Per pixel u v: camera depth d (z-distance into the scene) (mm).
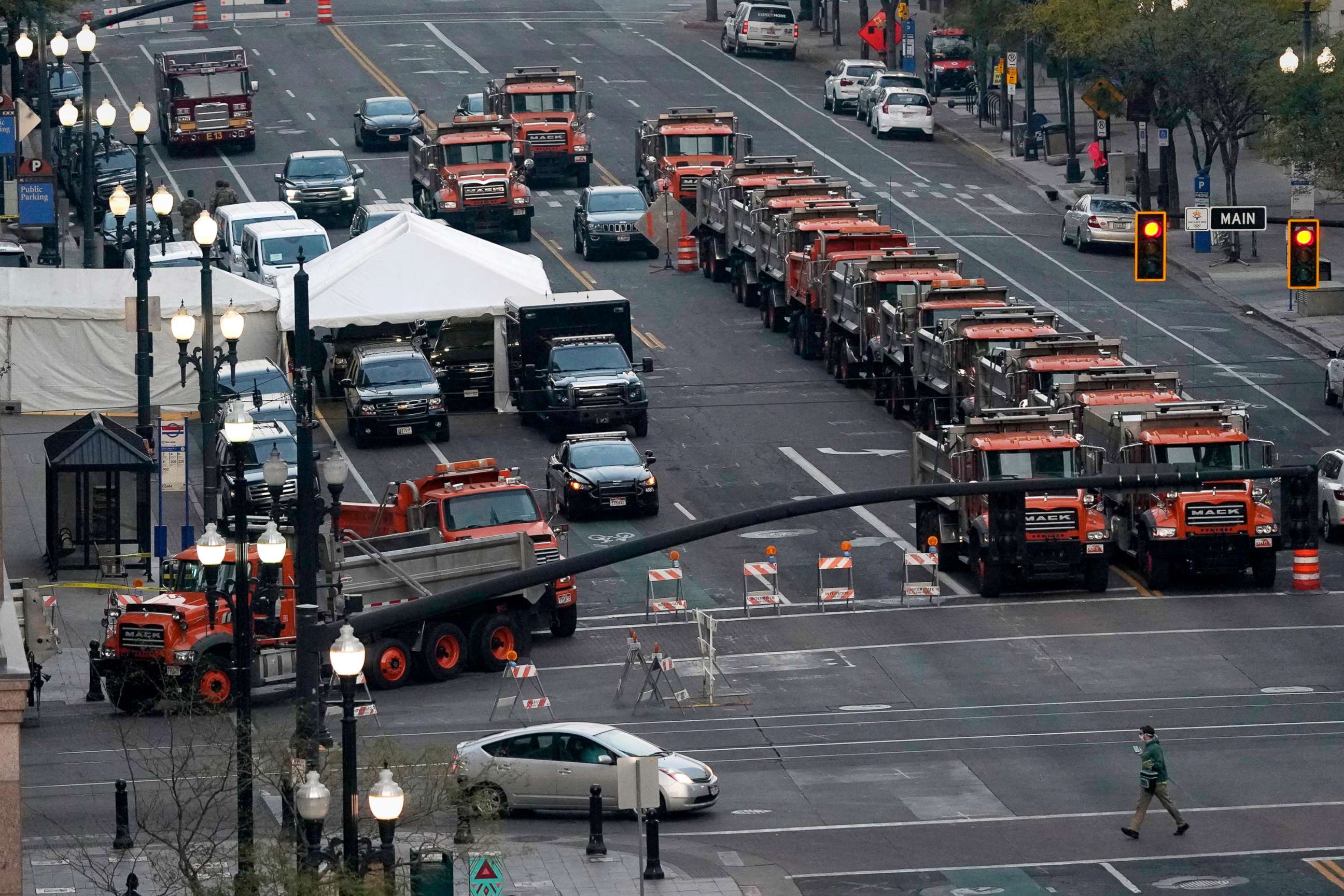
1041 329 189750
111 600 146000
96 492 166125
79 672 143625
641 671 143125
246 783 88625
